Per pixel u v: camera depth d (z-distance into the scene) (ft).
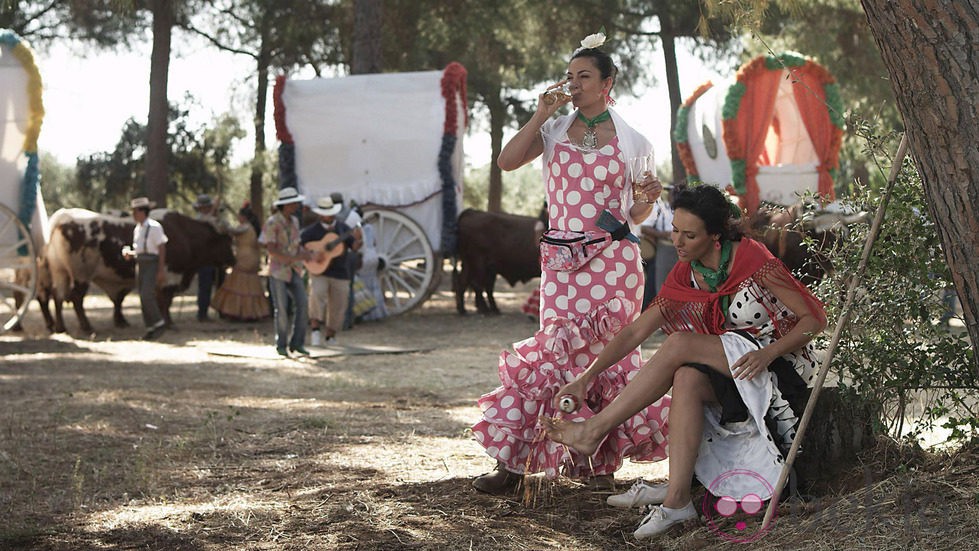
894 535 11.32
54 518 14.83
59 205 129.90
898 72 10.16
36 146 42.16
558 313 15.40
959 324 29.19
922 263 14.15
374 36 59.88
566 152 15.38
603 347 15.34
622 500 14.46
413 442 20.53
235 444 20.26
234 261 50.75
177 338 43.50
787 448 13.32
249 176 98.12
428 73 51.16
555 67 79.20
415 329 46.98
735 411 12.93
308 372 32.86
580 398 14.07
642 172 15.39
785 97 48.65
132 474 17.48
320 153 51.21
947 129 9.93
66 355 37.04
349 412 24.44
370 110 50.80
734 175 47.52
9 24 73.51
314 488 16.35
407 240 51.19
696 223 13.19
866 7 10.21
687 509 13.03
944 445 14.88
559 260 15.30
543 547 12.95
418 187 50.67
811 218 15.29
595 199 15.30
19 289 42.98
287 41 78.95
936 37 9.74
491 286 52.37
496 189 97.81
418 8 72.33
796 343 12.96
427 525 13.93
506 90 95.66
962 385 14.23
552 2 70.03
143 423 22.53
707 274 13.52
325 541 13.33
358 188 51.06
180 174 97.96
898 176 14.25
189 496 16.15
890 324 14.37
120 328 47.60
